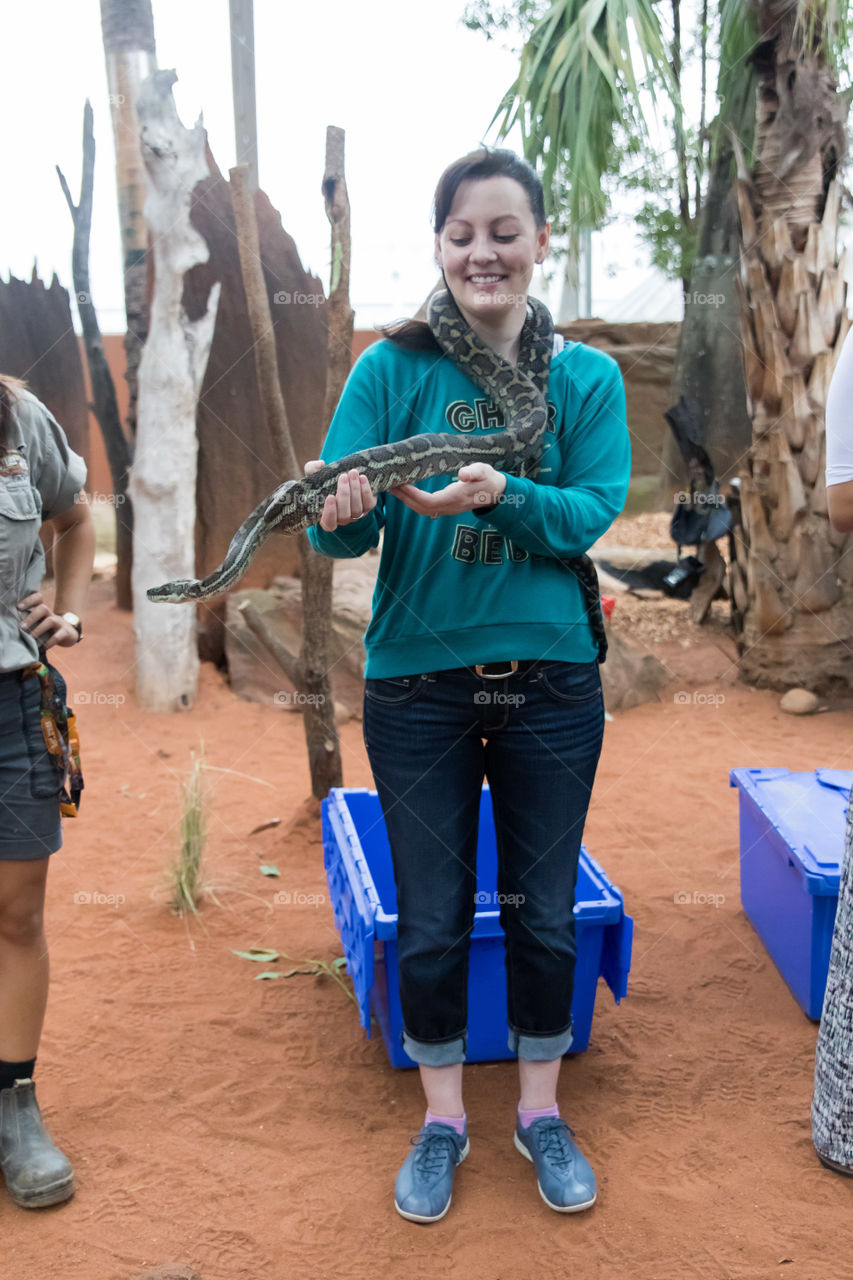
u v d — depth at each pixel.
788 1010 3.75
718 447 10.92
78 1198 2.81
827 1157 2.89
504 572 2.65
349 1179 2.89
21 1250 2.62
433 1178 2.74
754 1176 2.88
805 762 6.68
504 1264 2.56
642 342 12.63
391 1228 2.69
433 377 2.74
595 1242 2.63
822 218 7.55
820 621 8.01
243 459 8.70
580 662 2.71
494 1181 2.86
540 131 8.39
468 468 2.39
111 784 6.35
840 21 7.46
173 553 7.73
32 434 2.75
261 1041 3.60
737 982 3.96
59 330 10.37
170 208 7.62
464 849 2.73
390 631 2.72
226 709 7.88
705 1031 3.62
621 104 7.77
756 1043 3.54
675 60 9.55
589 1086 3.31
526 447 2.64
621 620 9.42
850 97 7.82
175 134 7.61
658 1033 3.62
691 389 10.91
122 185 8.80
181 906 4.59
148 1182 2.88
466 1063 3.46
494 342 2.79
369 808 4.18
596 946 3.34
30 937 2.82
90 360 9.15
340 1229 2.69
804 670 8.03
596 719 2.78
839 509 2.75
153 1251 2.61
